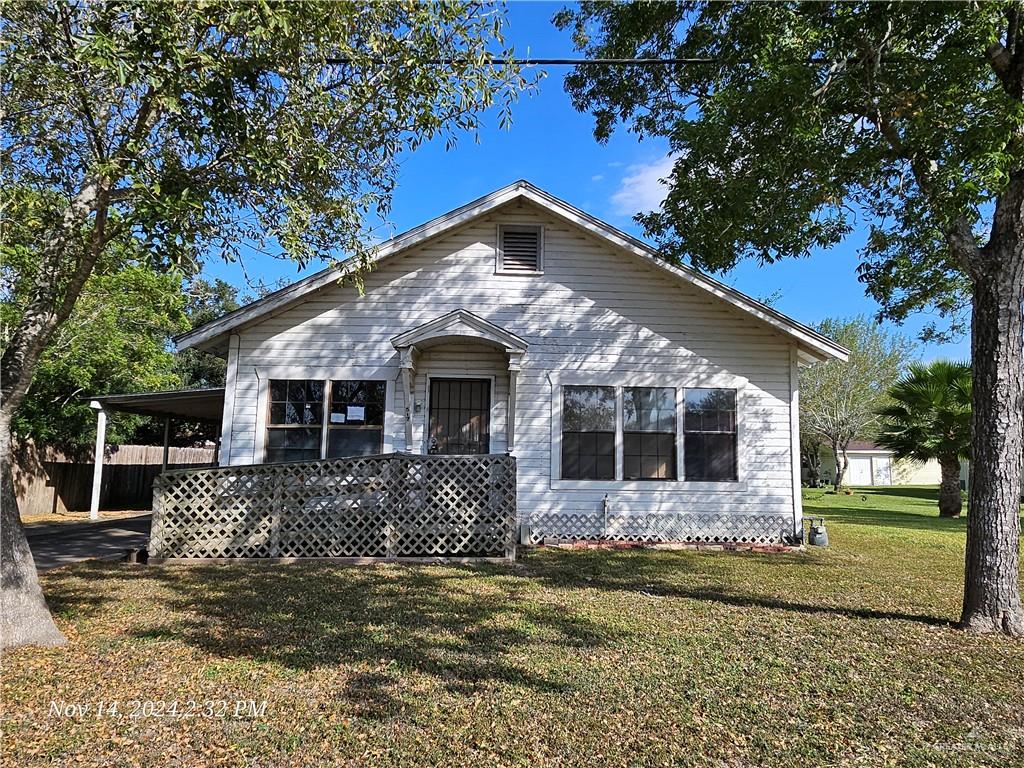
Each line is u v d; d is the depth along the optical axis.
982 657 4.95
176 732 3.51
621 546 10.62
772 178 7.37
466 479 9.26
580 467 11.10
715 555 10.06
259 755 3.27
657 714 3.81
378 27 5.57
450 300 11.23
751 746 3.44
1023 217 5.69
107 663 4.55
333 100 5.79
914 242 8.59
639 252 11.19
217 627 5.47
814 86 6.70
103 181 4.93
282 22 4.53
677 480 11.16
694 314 11.48
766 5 6.92
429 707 3.85
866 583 7.84
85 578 7.54
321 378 10.94
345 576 7.72
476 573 8.02
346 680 4.27
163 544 8.74
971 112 6.14
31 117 5.16
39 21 4.76
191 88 4.65
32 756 3.23
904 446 19.48
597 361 11.30
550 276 11.38
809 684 4.34
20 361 4.95
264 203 5.74
